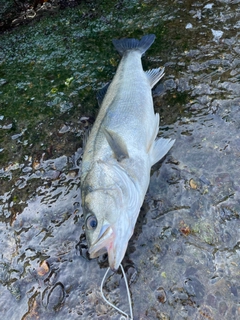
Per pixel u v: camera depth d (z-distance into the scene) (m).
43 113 0.75
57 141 0.70
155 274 0.52
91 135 0.60
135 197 0.53
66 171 0.65
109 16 0.88
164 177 0.60
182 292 0.49
